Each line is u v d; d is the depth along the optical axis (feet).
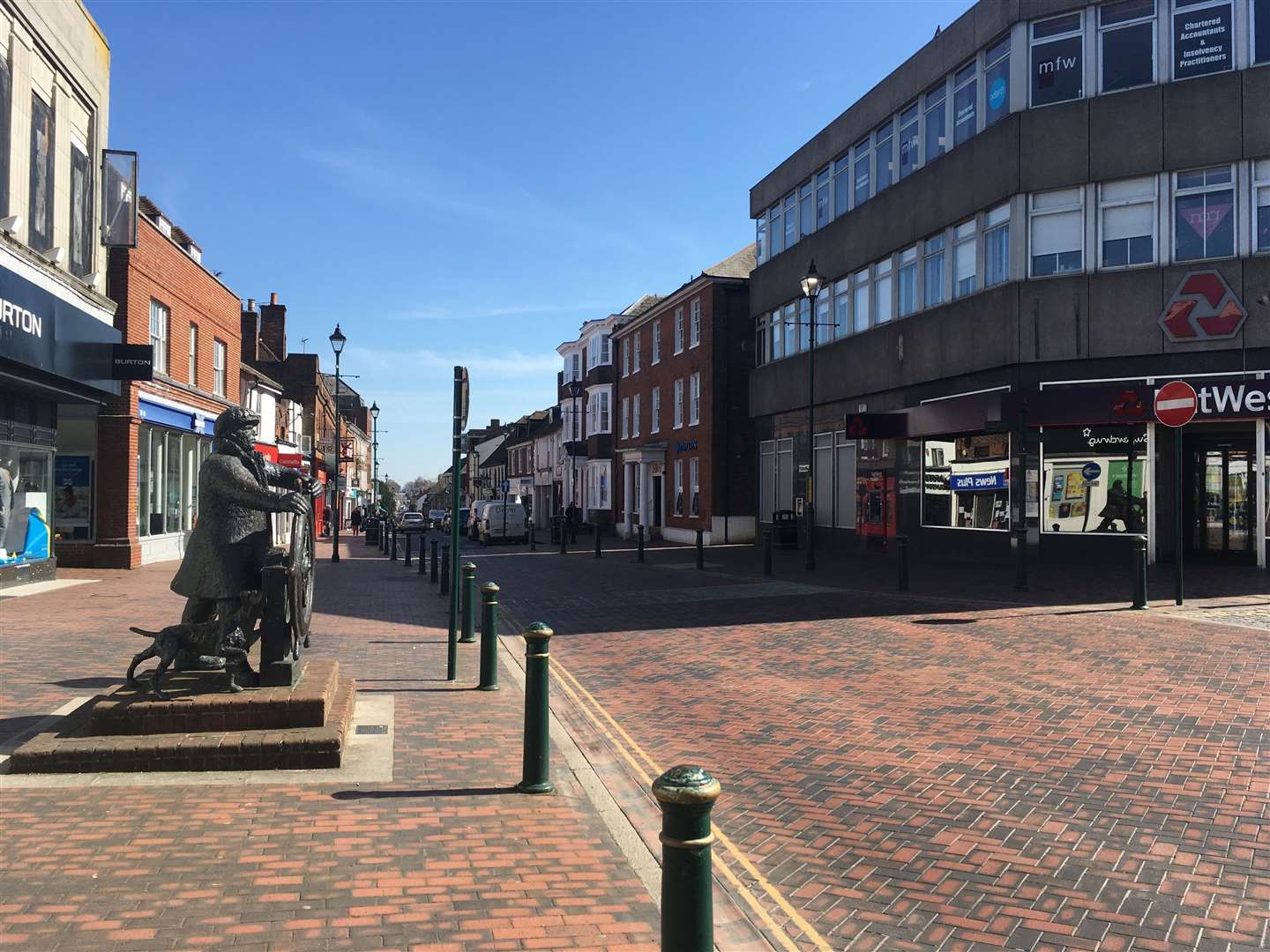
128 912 12.37
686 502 124.47
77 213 63.67
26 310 51.37
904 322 77.36
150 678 21.57
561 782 18.65
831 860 15.03
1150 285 59.67
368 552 115.34
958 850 15.42
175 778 18.33
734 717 24.88
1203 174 59.00
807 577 62.28
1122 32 61.41
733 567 74.23
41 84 58.13
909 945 12.16
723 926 12.68
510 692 27.61
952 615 41.83
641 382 143.13
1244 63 57.98
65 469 72.49
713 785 8.74
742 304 116.06
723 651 34.81
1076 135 62.08
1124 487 61.57
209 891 13.10
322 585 63.57
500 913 12.56
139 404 74.08
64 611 46.09
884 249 80.84
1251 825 16.28
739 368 115.65
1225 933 12.42
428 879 13.69
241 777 18.52
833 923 12.79
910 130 78.02
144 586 58.95
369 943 11.62
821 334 92.32
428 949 11.50
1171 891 13.73
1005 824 16.55
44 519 63.62
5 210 53.36
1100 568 60.23
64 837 15.08
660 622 43.14
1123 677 28.19
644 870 14.16
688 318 124.16
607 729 23.72
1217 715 23.66
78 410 71.41
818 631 38.81
